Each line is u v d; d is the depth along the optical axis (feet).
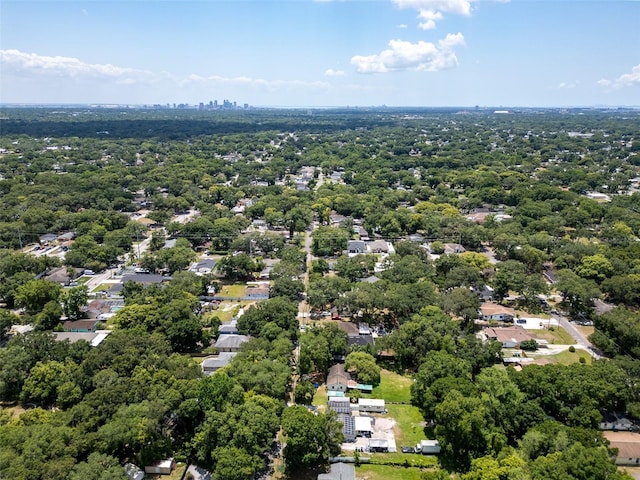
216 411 266.98
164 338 371.56
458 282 476.54
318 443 265.13
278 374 310.04
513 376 314.14
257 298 491.31
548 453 246.06
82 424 256.32
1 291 458.91
